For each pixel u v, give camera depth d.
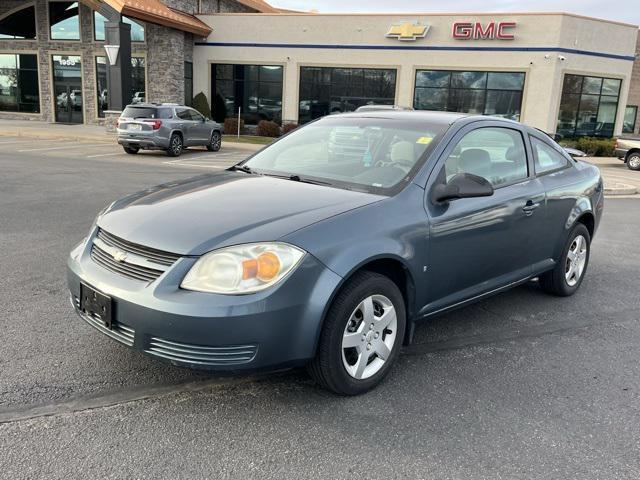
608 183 15.29
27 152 17.16
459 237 3.87
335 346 3.19
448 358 4.03
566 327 4.71
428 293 3.77
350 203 3.44
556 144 5.40
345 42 28.17
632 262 6.99
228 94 30.39
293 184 3.81
